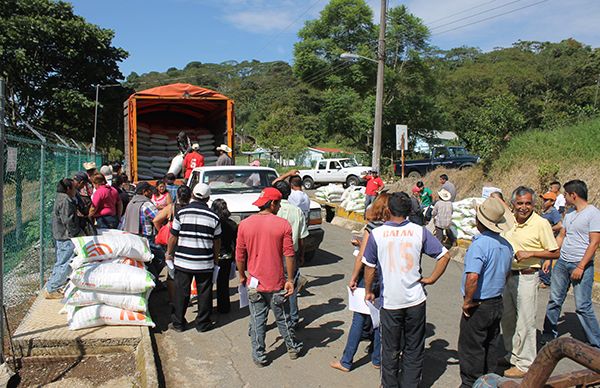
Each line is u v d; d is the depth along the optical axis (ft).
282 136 170.19
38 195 27.45
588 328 17.01
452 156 79.66
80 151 41.91
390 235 13.29
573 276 16.76
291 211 19.19
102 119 113.70
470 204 34.40
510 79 172.86
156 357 16.70
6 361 15.57
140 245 19.44
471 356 13.38
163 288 24.94
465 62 271.69
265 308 15.99
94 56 111.04
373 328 15.88
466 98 181.57
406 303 13.10
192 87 38.70
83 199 25.84
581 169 39.50
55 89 102.83
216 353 17.04
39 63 103.35
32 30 97.76
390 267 13.16
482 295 13.12
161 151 43.09
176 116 47.03
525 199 15.23
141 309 17.85
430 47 116.37
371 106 109.81
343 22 121.60
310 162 140.26
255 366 16.03
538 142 47.37
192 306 22.44
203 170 30.89
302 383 14.85
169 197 28.14
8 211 23.04
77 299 17.25
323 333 19.04
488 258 13.03
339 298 23.52
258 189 30.58
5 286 23.02
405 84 115.85
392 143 115.75
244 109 263.29
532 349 15.07
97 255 18.06
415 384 13.25
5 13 99.76
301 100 216.33
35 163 25.93
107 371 15.37
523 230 15.38
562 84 164.66
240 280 16.39
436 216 34.17
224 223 20.68
